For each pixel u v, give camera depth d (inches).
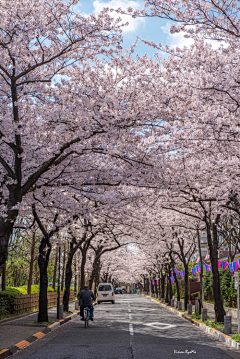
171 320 826.2
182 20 385.4
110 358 369.4
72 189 611.5
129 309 1198.3
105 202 666.8
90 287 1440.7
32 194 566.3
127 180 566.3
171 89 441.1
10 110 478.6
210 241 706.8
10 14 397.4
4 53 440.8
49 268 1907.0
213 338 552.4
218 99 437.4
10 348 402.0
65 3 402.3
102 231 1090.1
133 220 893.2
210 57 412.5
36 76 465.1
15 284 1993.1
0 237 370.0
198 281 1774.1
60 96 446.0
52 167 499.5
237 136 449.4
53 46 441.4
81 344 462.9
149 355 391.2
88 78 469.4
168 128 461.7
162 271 1777.8
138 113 438.3
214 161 503.2
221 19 381.7
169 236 1152.8
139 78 444.1
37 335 524.4
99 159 572.7
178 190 598.9
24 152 495.8
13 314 797.9
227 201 640.4
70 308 1149.7
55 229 699.4
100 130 453.1
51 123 471.2
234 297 894.4
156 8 378.0
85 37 418.0
